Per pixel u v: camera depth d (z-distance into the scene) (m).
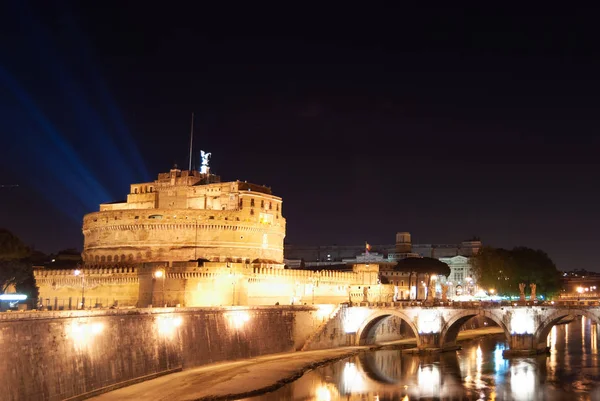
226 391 119.06
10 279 161.12
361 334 192.25
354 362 161.38
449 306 177.12
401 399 120.12
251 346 158.88
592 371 146.62
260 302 198.00
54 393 95.31
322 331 183.38
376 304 193.25
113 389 111.56
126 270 195.00
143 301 187.50
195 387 120.00
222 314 150.00
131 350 118.44
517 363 158.25
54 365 96.44
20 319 90.00
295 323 176.38
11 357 87.44
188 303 183.00
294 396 120.12
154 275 185.88
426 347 178.50
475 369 150.75
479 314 173.25
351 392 125.50
